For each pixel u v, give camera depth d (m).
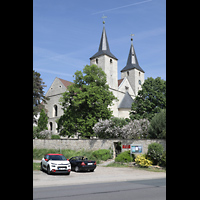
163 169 19.77
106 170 19.45
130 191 9.96
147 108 38.50
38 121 50.12
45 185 12.04
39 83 50.62
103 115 34.69
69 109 36.25
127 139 25.62
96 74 37.84
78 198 8.43
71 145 30.42
